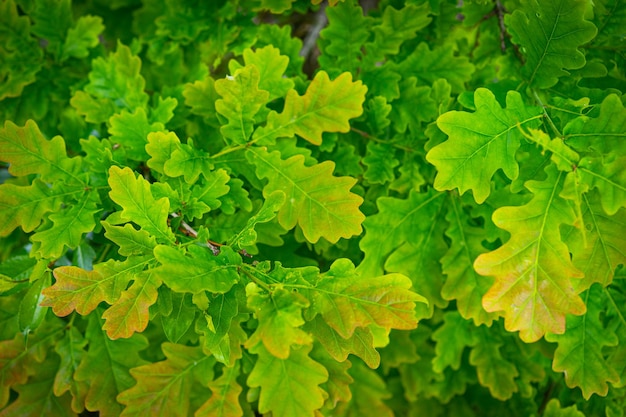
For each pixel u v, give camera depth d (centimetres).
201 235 51
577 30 52
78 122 68
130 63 65
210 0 70
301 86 62
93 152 58
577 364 58
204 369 61
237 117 55
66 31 70
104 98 64
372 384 73
